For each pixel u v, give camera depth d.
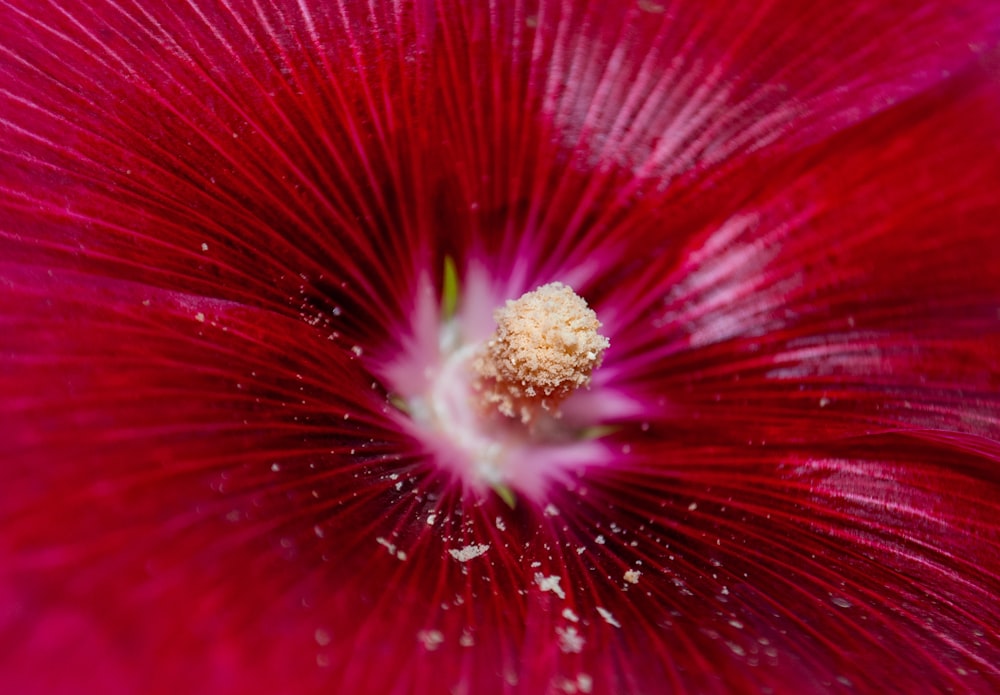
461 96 0.17
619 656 0.14
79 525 0.13
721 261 0.17
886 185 0.17
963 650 0.15
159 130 0.15
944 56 0.16
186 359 0.14
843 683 0.14
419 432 0.17
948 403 0.16
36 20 0.15
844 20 0.17
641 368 0.17
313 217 0.16
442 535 0.15
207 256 0.15
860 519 0.16
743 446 0.17
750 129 0.17
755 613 0.15
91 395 0.14
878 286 0.17
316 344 0.16
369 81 0.16
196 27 0.16
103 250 0.15
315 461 0.15
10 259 0.14
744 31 0.17
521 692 0.13
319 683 0.13
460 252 0.17
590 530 0.16
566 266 0.17
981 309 0.17
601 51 0.17
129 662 0.13
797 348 0.17
